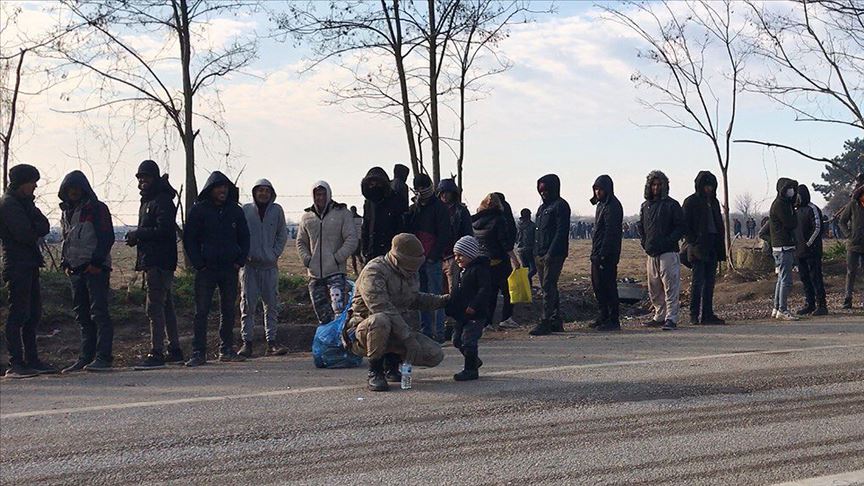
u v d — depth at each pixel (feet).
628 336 41.98
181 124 62.03
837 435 23.18
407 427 24.13
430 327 38.99
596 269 45.19
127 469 20.84
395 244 29.30
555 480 19.75
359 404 26.81
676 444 22.39
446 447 22.30
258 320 49.14
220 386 30.37
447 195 42.57
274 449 22.24
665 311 46.39
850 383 29.17
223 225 36.63
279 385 30.32
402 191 38.65
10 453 22.18
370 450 22.09
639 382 29.45
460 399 27.27
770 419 24.76
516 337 42.93
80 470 20.83
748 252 79.25
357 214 50.37
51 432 24.06
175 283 53.26
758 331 42.88
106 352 35.29
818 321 47.47
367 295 28.71
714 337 40.83
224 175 36.94
